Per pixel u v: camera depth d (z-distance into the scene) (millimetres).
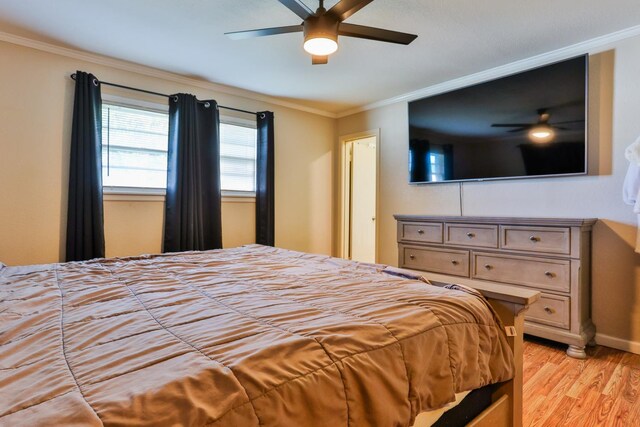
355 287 1364
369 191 4918
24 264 2617
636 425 1652
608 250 2535
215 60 2953
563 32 2465
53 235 2723
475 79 3262
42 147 2676
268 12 2232
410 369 903
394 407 833
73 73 2793
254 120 3869
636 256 2428
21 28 2432
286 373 729
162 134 3262
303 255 2205
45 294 1269
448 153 3400
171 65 3057
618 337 2494
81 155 2727
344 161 4582
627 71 2453
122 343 844
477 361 1099
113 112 3023
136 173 3131
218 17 2289
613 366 2236
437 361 979
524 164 2893
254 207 3879
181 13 2240
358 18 2281
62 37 2555
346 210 4613
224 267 1824
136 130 3131
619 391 1942
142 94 3117
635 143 2246
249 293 1299
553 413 1747
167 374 682
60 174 2748
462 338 1073
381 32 1951
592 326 2553
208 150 3426
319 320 983
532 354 2420
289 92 3783
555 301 2426
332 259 2037
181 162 3191
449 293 1268
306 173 4352
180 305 1158
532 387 1990
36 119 2650
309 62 2996
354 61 2969
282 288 1367
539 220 2473
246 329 918
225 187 3697
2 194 2543
